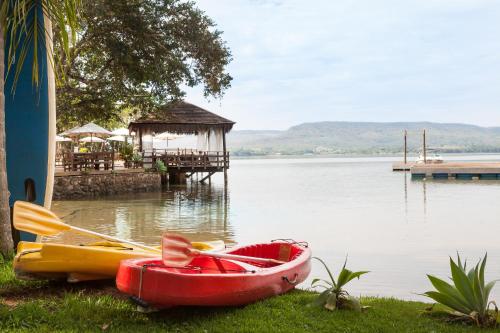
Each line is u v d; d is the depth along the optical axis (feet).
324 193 103.19
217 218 63.21
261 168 279.69
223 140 122.01
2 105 24.80
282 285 21.72
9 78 28.68
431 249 42.96
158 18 88.99
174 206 76.02
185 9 93.04
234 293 19.01
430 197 92.89
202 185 126.82
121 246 25.23
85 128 96.07
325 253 41.24
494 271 34.83
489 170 141.59
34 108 29.32
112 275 21.95
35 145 29.43
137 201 82.84
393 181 140.56
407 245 44.91
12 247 25.82
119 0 84.28
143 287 17.63
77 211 68.54
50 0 25.30
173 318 18.53
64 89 90.94
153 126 116.57
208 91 100.37
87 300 19.70
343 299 19.92
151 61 90.99
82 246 22.43
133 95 98.22
